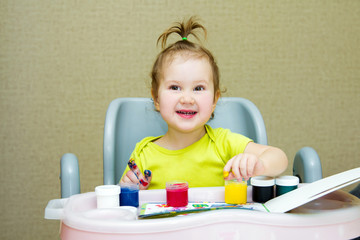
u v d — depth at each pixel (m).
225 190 0.70
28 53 1.57
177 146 1.02
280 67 1.69
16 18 1.56
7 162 1.58
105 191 0.65
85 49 1.59
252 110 1.10
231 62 1.65
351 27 1.73
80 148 1.61
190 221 0.51
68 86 1.59
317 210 0.62
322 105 1.72
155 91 1.03
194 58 0.93
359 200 0.61
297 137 1.71
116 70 1.60
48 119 1.59
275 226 0.52
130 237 0.50
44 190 1.60
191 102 0.90
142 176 0.94
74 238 0.52
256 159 0.71
